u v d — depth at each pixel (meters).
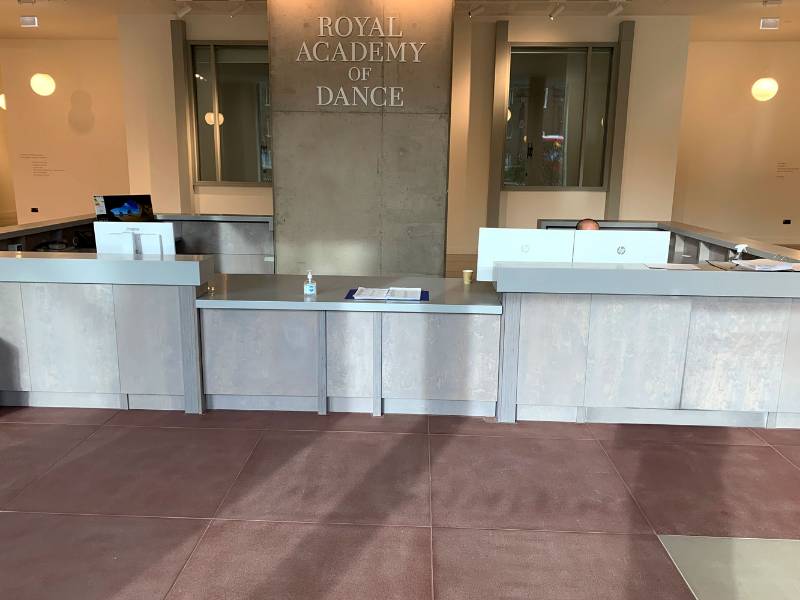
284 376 3.89
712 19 9.48
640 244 4.04
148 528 2.70
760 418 3.83
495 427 3.78
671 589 2.36
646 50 9.56
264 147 10.41
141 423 3.77
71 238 6.59
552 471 3.25
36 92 11.11
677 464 3.35
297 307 3.76
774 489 3.10
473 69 9.86
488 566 2.48
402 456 3.39
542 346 3.74
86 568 2.43
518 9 9.02
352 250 6.84
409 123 6.57
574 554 2.56
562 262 4.02
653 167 9.93
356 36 6.41
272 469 3.23
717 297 3.64
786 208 11.66
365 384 3.88
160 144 10.04
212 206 10.45
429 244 6.82
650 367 3.74
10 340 3.91
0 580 2.35
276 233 6.83
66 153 11.45
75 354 3.91
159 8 9.09
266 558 2.50
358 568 2.45
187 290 3.76
